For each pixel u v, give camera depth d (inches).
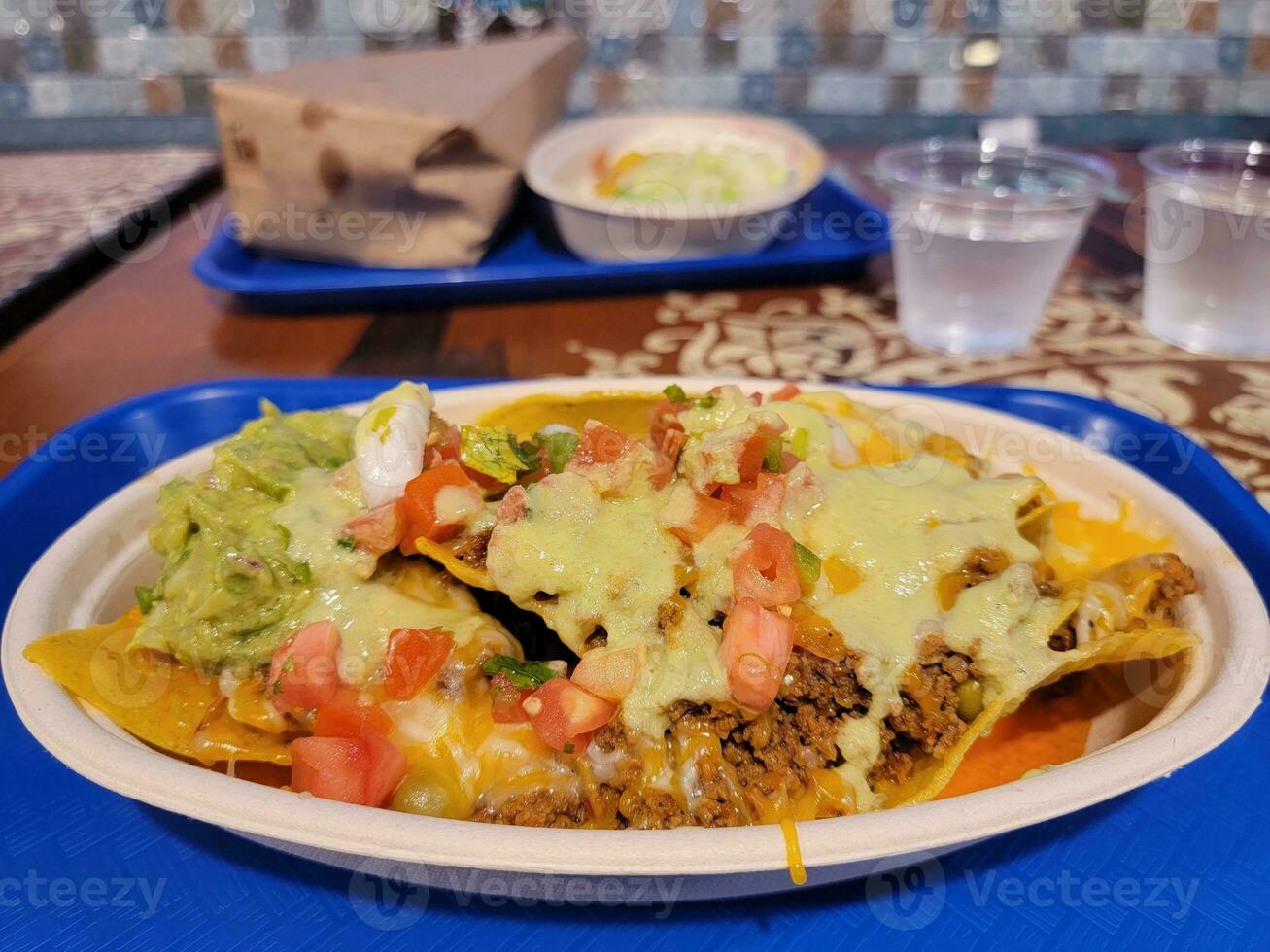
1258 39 30.4
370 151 17.1
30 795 8.3
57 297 18.9
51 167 27.0
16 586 10.2
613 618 7.5
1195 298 15.8
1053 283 16.2
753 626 7.2
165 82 30.8
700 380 11.5
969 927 7.2
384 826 6.4
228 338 17.2
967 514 8.5
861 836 6.3
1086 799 6.5
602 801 7.3
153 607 8.3
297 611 7.9
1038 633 7.8
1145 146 28.0
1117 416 11.9
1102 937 7.1
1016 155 16.9
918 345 16.6
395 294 18.1
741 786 7.3
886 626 7.6
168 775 6.7
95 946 7.1
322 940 7.3
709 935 7.3
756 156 20.8
